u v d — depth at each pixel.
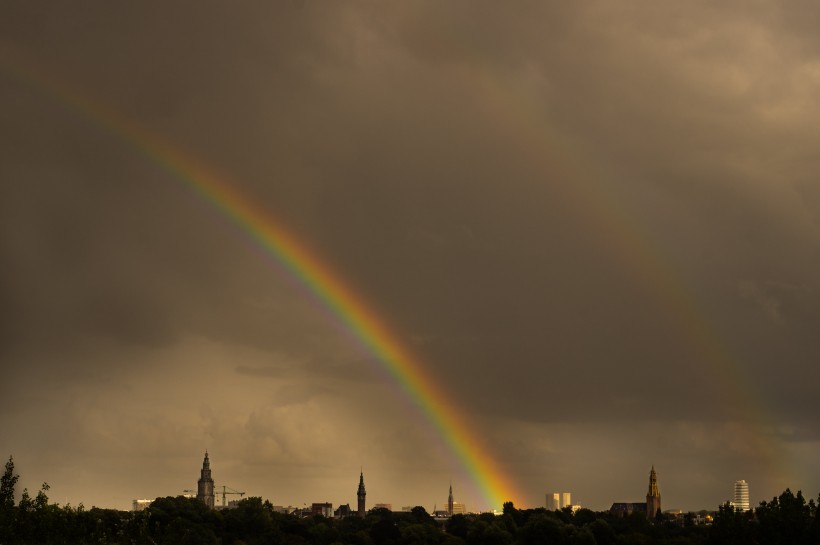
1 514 177.12
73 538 186.12
